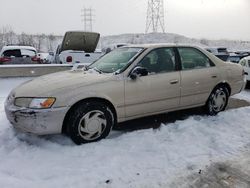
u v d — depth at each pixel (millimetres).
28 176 3205
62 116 3861
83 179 3148
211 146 4059
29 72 7898
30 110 3785
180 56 5074
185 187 3062
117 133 4586
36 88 4074
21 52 13781
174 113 5680
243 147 4051
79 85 4066
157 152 3824
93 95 4055
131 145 4020
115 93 4250
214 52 17391
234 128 4820
